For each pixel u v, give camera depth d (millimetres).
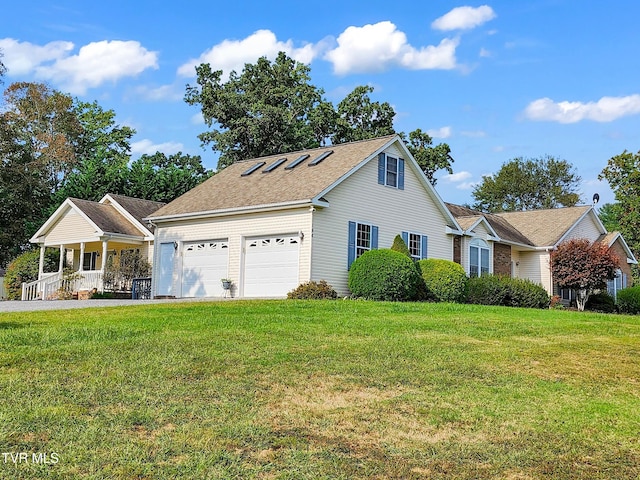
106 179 37625
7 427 6188
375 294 20562
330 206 21703
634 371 9734
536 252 33062
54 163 46812
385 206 23984
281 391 7816
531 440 6492
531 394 8172
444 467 5723
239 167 28172
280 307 16078
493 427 6844
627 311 30391
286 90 43875
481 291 24219
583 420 7180
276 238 22078
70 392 7422
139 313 14805
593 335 13242
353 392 7922
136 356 9320
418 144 47656
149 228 28922
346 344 10750
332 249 21703
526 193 64750
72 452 5684
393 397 7785
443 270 22656
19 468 5332
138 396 7355
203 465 5512
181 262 25094
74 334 11055
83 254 30828
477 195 67125
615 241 36375
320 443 6172
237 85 44562
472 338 12031
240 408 7074
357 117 47500
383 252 21141
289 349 10133
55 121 47844
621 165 43125
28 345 10070
